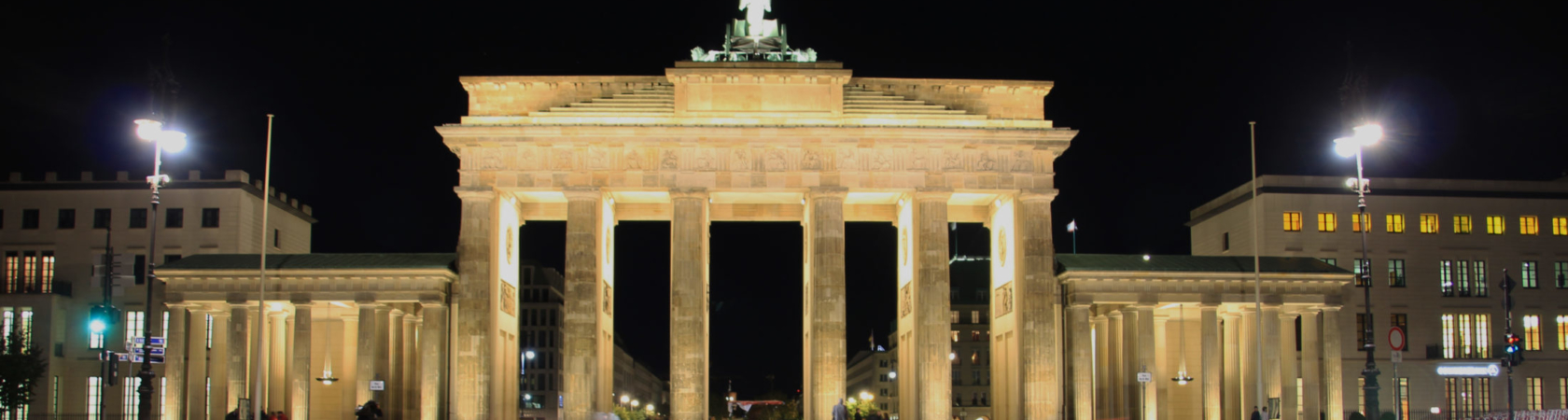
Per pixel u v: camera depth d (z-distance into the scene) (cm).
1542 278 11950
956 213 10219
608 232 9538
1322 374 10756
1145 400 9150
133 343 7488
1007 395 9600
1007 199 9494
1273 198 11731
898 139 9106
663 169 9081
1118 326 9531
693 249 8988
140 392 6444
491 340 8925
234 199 11531
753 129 8981
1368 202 11900
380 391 9094
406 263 9238
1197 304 9462
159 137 6575
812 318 9000
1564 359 11806
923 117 9288
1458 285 11850
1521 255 11962
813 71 9169
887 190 9144
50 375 11131
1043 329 8994
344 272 9131
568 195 9025
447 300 9331
